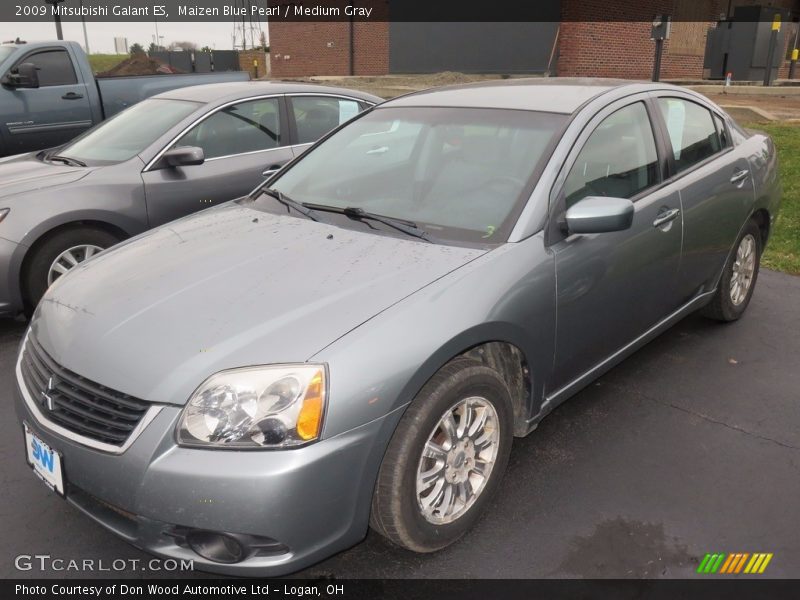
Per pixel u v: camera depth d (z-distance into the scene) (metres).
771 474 3.17
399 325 2.40
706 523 2.84
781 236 6.83
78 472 2.34
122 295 2.69
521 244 2.85
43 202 4.63
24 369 2.72
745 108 14.25
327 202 3.41
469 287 2.62
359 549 2.72
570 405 3.77
